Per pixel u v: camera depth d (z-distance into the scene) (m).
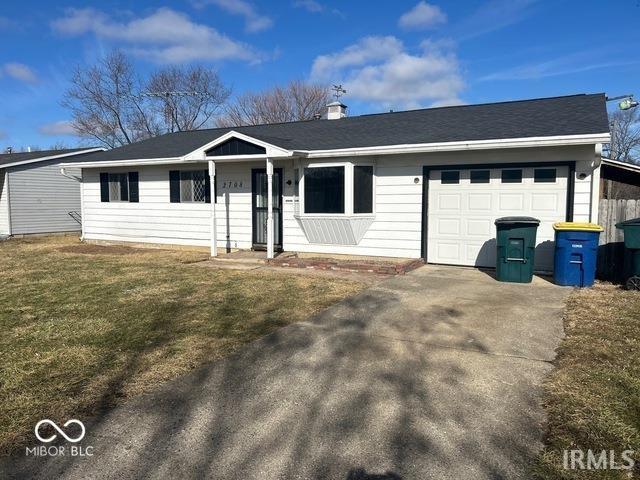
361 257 11.08
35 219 19.94
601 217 9.08
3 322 6.10
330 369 4.48
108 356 4.82
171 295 7.59
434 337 5.42
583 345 5.05
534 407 3.69
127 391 4.00
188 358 4.75
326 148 10.71
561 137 8.48
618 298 7.18
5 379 4.23
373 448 3.15
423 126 11.47
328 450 3.13
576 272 8.16
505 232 8.49
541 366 4.51
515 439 3.24
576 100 11.33
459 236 10.17
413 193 10.45
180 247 13.91
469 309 6.64
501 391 3.98
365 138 11.12
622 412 3.57
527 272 8.41
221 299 7.27
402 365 4.57
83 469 2.94
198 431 3.37
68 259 12.04
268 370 4.46
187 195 13.62
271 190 10.87
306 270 10.02
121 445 3.20
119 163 13.96
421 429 3.38
